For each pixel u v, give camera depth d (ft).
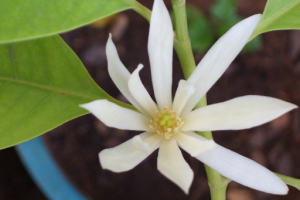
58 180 1.25
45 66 0.84
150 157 1.35
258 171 0.70
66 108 0.83
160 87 0.74
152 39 0.71
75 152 1.33
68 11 0.72
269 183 0.70
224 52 0.72
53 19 0.71
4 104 0.82
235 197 1.32
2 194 1.42
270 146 1.36
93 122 1.38
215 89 1.42
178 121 0.73
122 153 0.69
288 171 1.33
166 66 0.73
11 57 0.83
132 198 1.30
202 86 0.73
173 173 0.67
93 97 0.84
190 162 1.35
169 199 1.30
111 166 0.68
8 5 0.70
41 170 1.23
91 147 1.34
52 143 1.34
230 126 0.70
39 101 0.83
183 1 0.74
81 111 0.83
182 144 0.72
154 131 0.74
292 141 1.35
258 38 1.40
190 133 0.73
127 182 1.32
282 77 1.42
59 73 0.84
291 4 0.83
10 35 0.69
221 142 1.37
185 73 0.78
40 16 0.70
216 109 0.71
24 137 0.80
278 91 1.40
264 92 1.41
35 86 0.84
